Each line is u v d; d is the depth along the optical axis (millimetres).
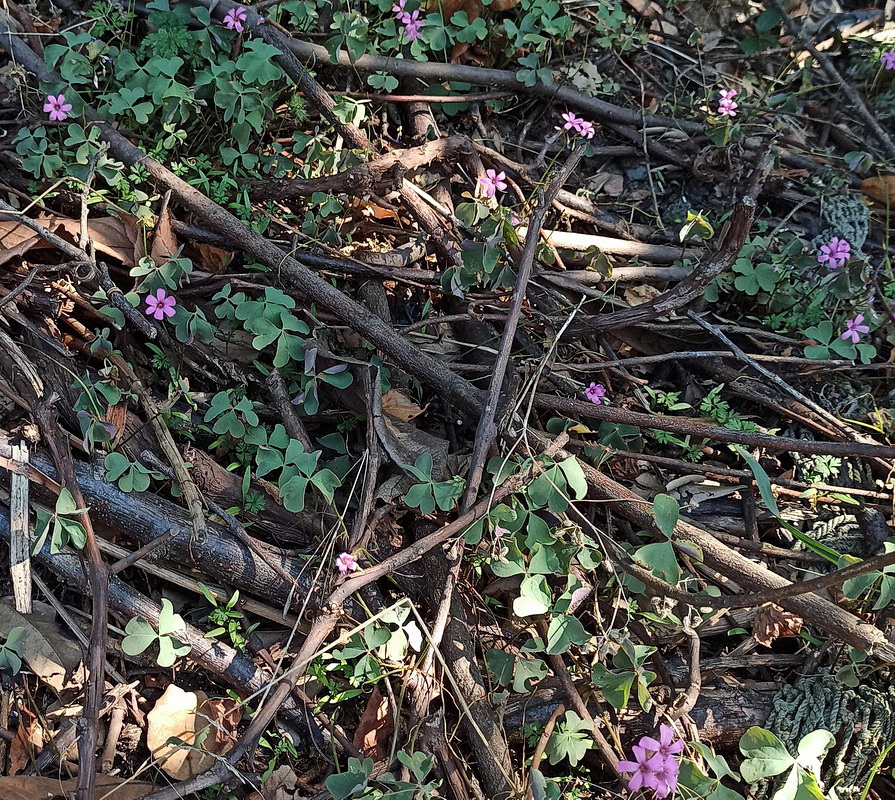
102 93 2535
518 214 2672
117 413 2047
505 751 1816
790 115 3035
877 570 1778
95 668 1704
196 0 2664
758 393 2488
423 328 2473
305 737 1906
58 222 2252
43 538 1761
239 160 2586
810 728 1953
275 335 2129
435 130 2750
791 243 2648
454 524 1857
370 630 1815
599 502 2051
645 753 1613
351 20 2598
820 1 3227
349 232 2586
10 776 1717
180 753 1809
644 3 3205
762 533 2307
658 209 2912
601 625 1914
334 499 2092
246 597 2037
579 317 2338
